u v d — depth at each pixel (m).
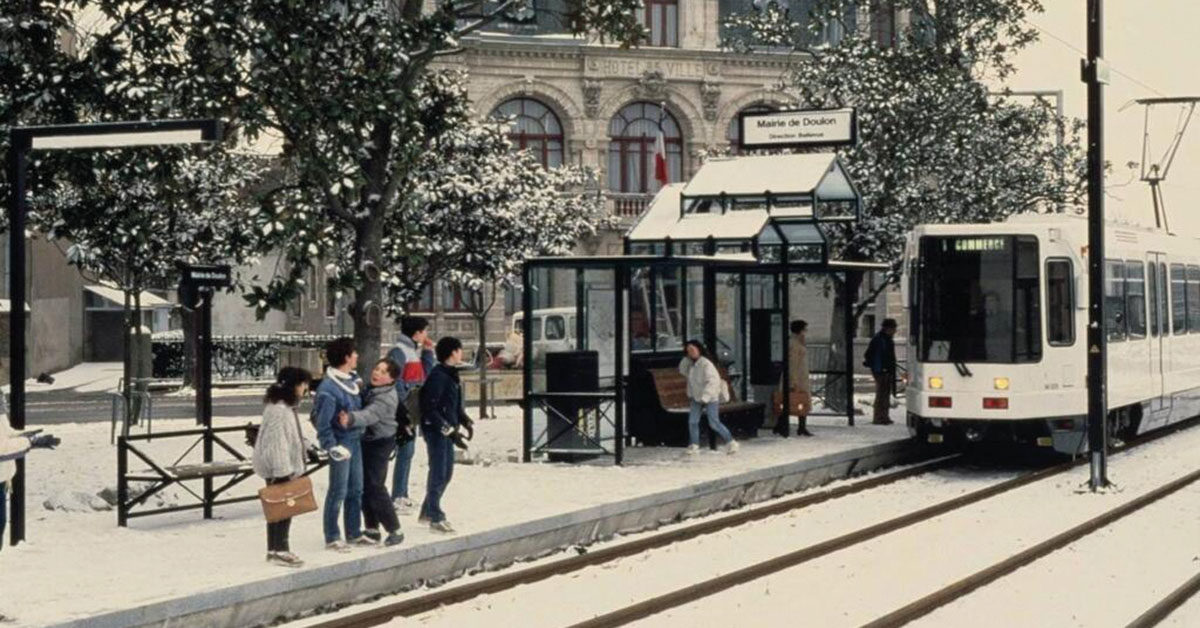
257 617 12.73
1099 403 22.28
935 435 24.94
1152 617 12.65
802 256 30.89
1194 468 25.64
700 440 25.05
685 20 57.25
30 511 17.66
